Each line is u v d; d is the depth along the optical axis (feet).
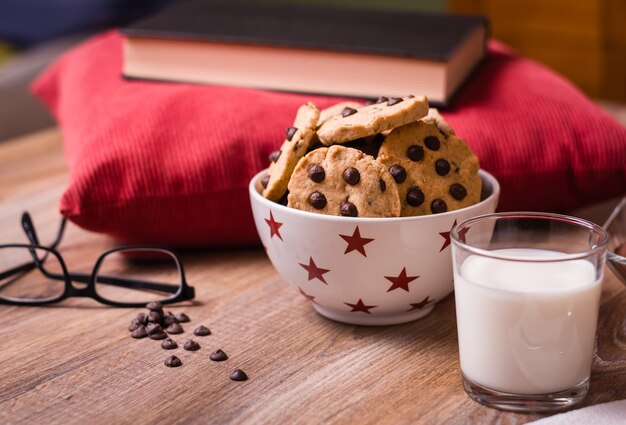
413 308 2.79
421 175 2.69
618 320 2.82
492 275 2.45
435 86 3.27
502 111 3.29
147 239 3.16
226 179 3.12
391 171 2.67
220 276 3.07
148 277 3.07
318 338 2.76
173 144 3.14
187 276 3.08
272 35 3.45
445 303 2.91
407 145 2.71
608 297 2.92
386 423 2.47
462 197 2.72
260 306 2.91
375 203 2.64
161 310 2.87
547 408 2.49
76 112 3.49
